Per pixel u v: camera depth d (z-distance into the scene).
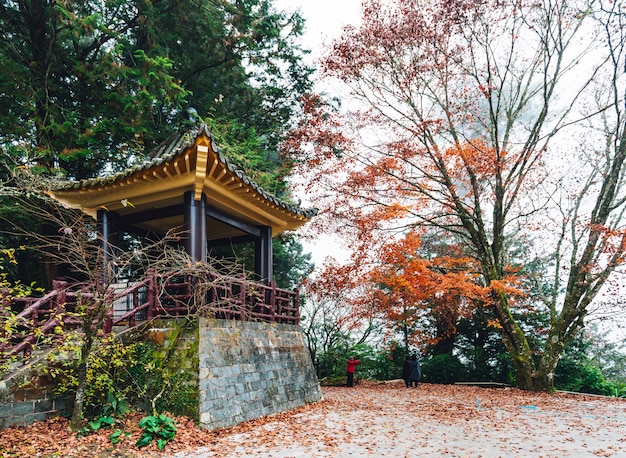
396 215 15.40
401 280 14.75
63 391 7.34
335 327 21.23
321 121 16.08
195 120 12.48
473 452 6.84
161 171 9.00
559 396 14.78
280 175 17.62
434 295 18.09
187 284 8.66
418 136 15.59
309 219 12.72
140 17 15.42
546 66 15.26
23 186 9.65
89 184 9.59
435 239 23.38
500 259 17.67
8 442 6.11
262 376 9.80
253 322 10.20
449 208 17.95
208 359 8.19
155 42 15.62
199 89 18.53
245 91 18.95
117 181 9.37
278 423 8.70
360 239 16.12
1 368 6.11
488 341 21.41
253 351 9.77
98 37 15.59
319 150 15.87
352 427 8.55
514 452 6.92
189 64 17.66
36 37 14.82
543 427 9.09
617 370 25.16
